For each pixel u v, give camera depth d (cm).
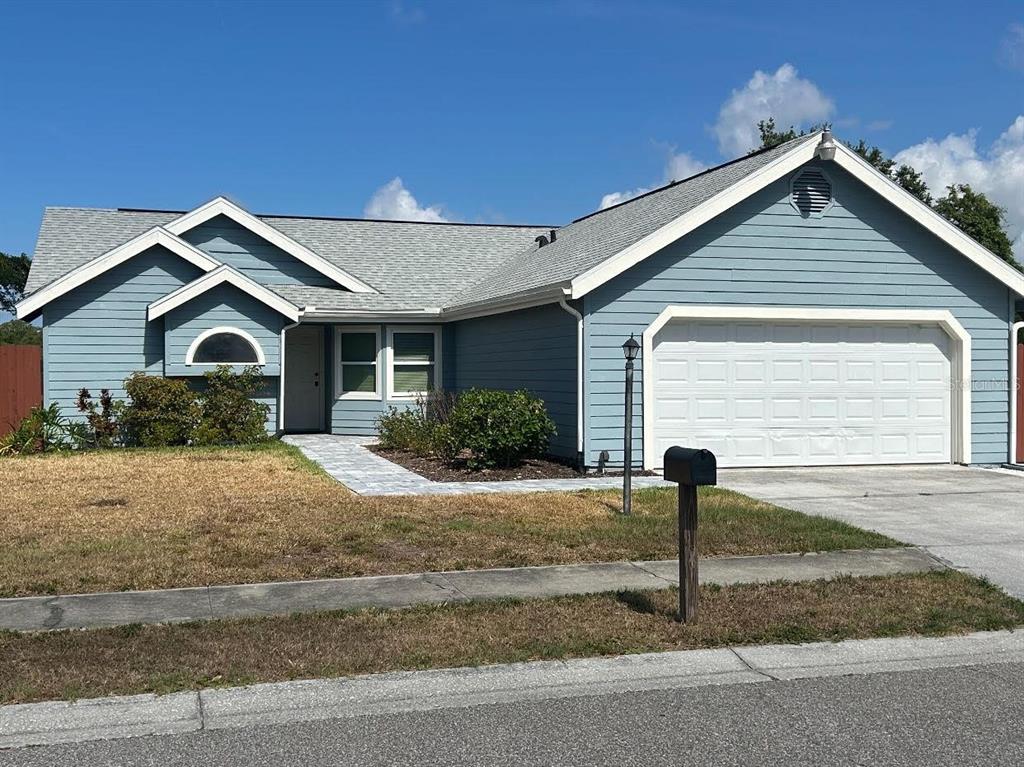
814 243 1518
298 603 742
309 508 1114
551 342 1548
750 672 610
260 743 495
